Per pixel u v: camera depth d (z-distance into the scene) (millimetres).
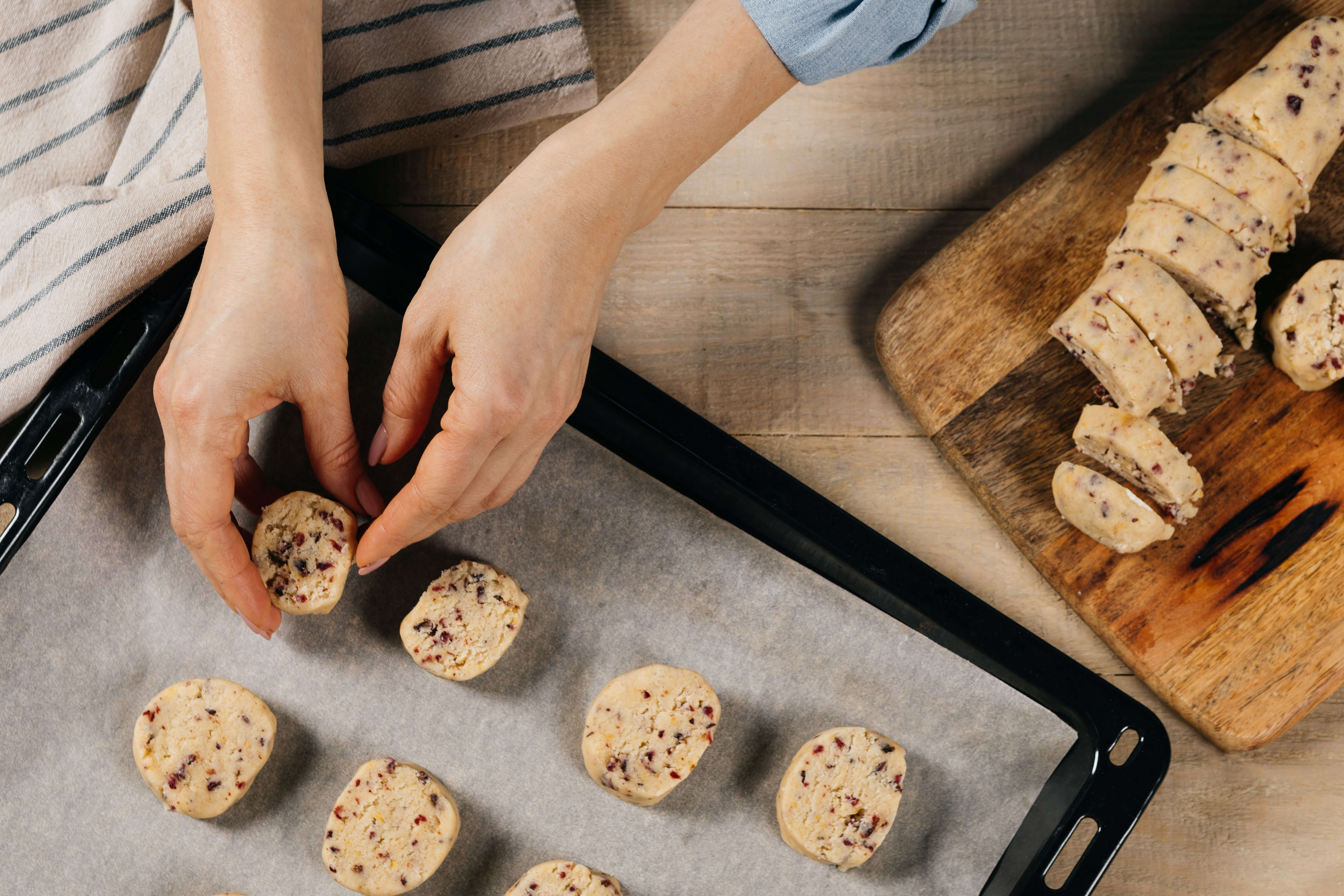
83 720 751
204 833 757
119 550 751
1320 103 770
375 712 769
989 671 765
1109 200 804
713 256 823
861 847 757
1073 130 837
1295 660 771
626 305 818
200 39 692
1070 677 762
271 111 682
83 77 786
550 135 827
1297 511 784
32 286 729
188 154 746
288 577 756
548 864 760
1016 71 840
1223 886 784
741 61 664
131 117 786
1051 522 790
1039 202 805
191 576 759
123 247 730
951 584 765
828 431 812
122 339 773
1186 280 785
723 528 766
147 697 758
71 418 775
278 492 764
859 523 765
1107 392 792
